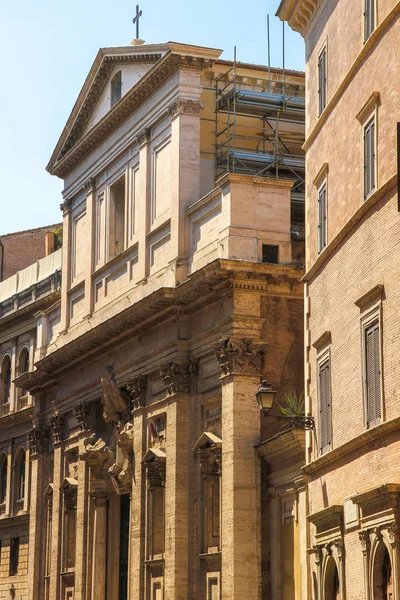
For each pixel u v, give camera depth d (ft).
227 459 157.38
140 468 182.50
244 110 186.91
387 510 100.99
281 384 160.35
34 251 311.88
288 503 150.00
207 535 162.91
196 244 173.06
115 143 203.00
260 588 152.66
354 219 114.11
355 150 117.29
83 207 217.36
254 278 160.45
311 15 137.80
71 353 206.69
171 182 179.42
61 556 212.64
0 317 270.46
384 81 108.27
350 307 116.37
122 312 183.01
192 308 171.01
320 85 134.51
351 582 112.88
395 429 101.30
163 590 172.04
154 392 181.78
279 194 165.27
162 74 184.34
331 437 122.72
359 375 112.68
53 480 222.69
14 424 257.96
